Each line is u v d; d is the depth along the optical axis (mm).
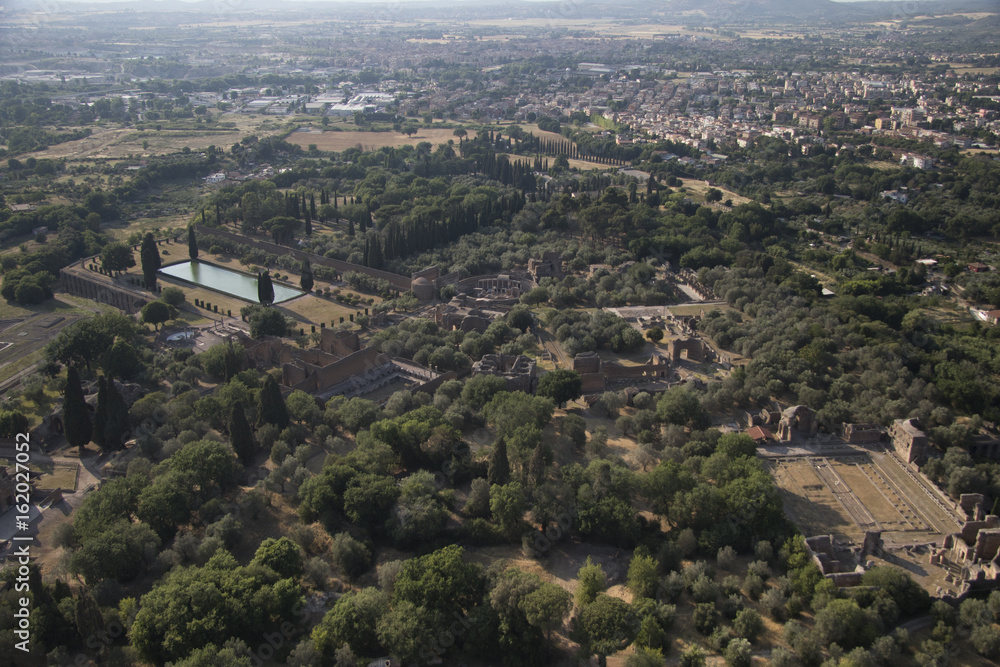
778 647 130000
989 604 138125
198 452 169000
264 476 181125
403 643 125500
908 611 141250
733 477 173250
